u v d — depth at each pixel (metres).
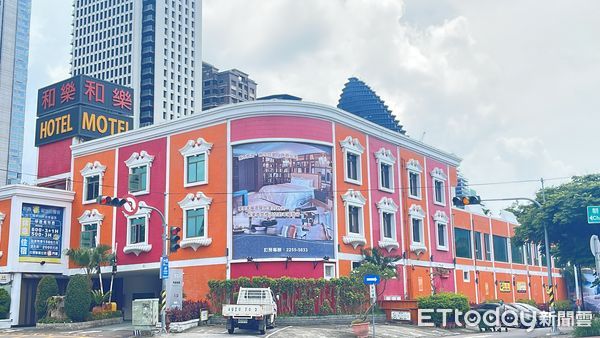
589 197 29.86
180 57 148.00
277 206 34.00
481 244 53.16
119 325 35.72
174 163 38.41
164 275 29.67
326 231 34.88
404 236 42.62
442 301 33.84
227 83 160.12
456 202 29.00
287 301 32.53
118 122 47.66
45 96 47.78
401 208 42.91
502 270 55.66
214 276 34.84
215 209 35.62
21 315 39.31
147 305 29.00
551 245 35.91
